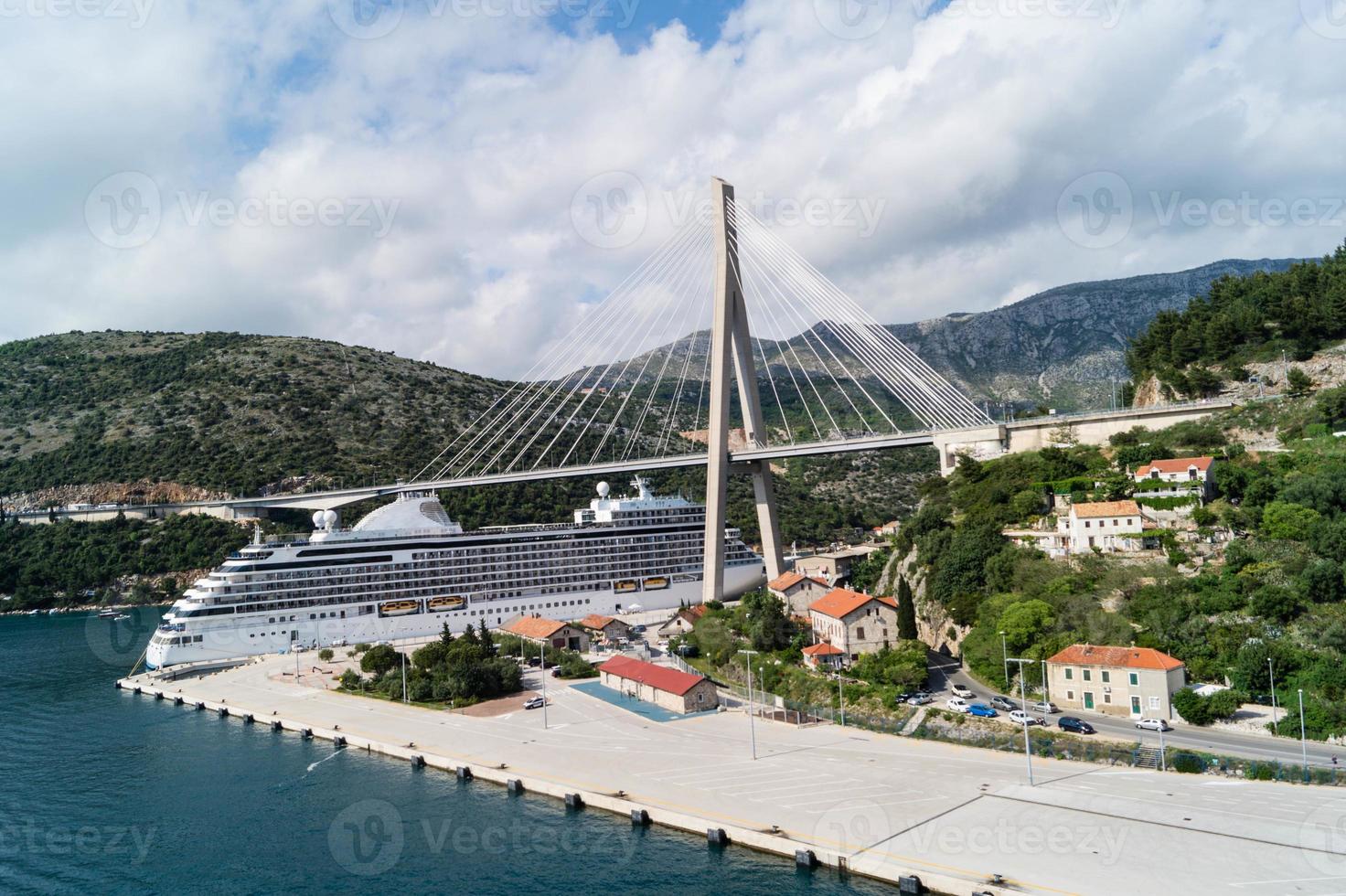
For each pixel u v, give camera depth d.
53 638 183.25
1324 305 153.75
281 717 110.88
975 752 82.25
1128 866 56.94
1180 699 84.69
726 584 194.12
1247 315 163.50
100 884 67.69
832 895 59.62
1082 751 78.75
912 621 118.12
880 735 90.50
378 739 99.44
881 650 111.62
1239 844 58.72
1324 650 84.19
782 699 104.19
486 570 170.88
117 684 136.88
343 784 87.06
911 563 137.75
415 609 162.62
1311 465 118.19
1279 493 111.50
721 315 172.88
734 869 64.25
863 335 183.62
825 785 75.88
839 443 169.12
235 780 89.19
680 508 195.25
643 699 111.81
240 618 149.12
